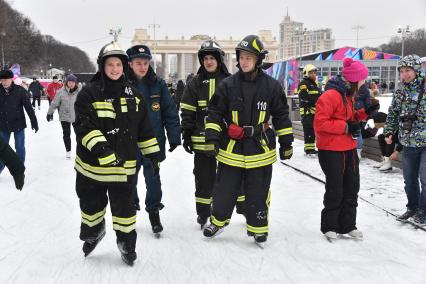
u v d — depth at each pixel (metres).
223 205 4.95
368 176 8.09
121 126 4.16
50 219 5.96
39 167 9.50
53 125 18.25
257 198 4.84
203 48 5.22
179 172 8.99
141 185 7.80
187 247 4.93
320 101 4.95
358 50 30.31
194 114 5.38
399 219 5.66
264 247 4.91
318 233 5.36
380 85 34.41
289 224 5.70
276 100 4.79
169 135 5.29
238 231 5.42
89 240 4.45
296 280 4.16
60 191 7.45
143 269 4.39
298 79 27.45
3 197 7.03
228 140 4.84
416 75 5.30
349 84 4.93
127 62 4.23
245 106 4.72
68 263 4.53
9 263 4.54
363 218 5.85
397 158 8.70
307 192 7.27
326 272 4.32
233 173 4.86
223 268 4.42
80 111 4.05
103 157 3.95
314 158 10.13
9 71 8.30
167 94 5.33
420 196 5.46
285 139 4.80
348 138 5.00
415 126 5.33
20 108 8.51
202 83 5.30
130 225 4.36
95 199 4.34
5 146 3.59
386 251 4.80
